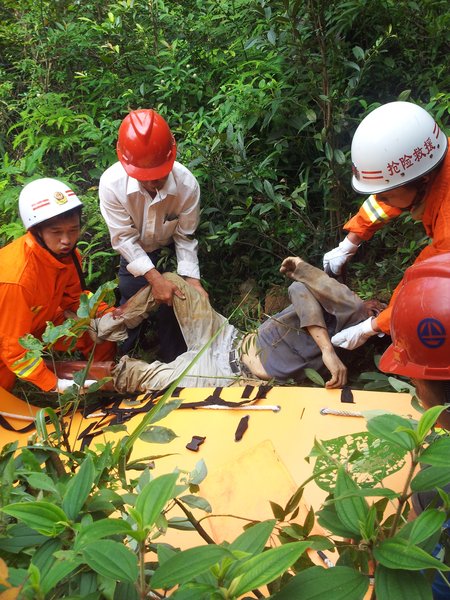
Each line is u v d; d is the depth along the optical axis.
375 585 0.76
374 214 2.91
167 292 3.04
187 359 2.89
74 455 1.31
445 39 3.79
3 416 2.70
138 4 4.61
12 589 0.72
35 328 2.96
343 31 3.74
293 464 2.16
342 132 3.83
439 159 2.40
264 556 0.73
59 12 5.16
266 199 3.67
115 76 4.39
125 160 3.00
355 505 0.83
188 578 0.71
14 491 1.05
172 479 0.77
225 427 2.37
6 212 3.92
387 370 1.64
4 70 5.51
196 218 3.31
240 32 4.40
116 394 2.85
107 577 0.74
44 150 4.26
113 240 3.20
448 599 1.21
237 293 3.81
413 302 1.45
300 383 2.87
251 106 3.69
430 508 0.81
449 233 2.36
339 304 2.66
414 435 0.80
